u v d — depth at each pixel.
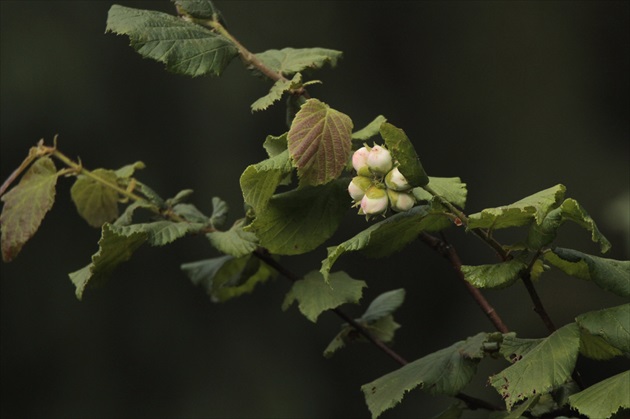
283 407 9.91
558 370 3.20
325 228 3.33
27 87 9.96
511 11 10.66
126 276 10.27
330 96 10.65
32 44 10.05
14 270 10.15
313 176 3.28
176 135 10.35
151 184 10.24
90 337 10.17
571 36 10.57
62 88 10.09
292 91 3.39
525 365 3.21
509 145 10.46
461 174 10.48
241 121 10.34
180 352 10.14
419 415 9.48
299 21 10.60
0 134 9.88
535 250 3.24
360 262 10.16
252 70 3.39
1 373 10.07
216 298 3.58
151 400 10.15
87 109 10.16
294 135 3.27
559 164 10.24
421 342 10.08
